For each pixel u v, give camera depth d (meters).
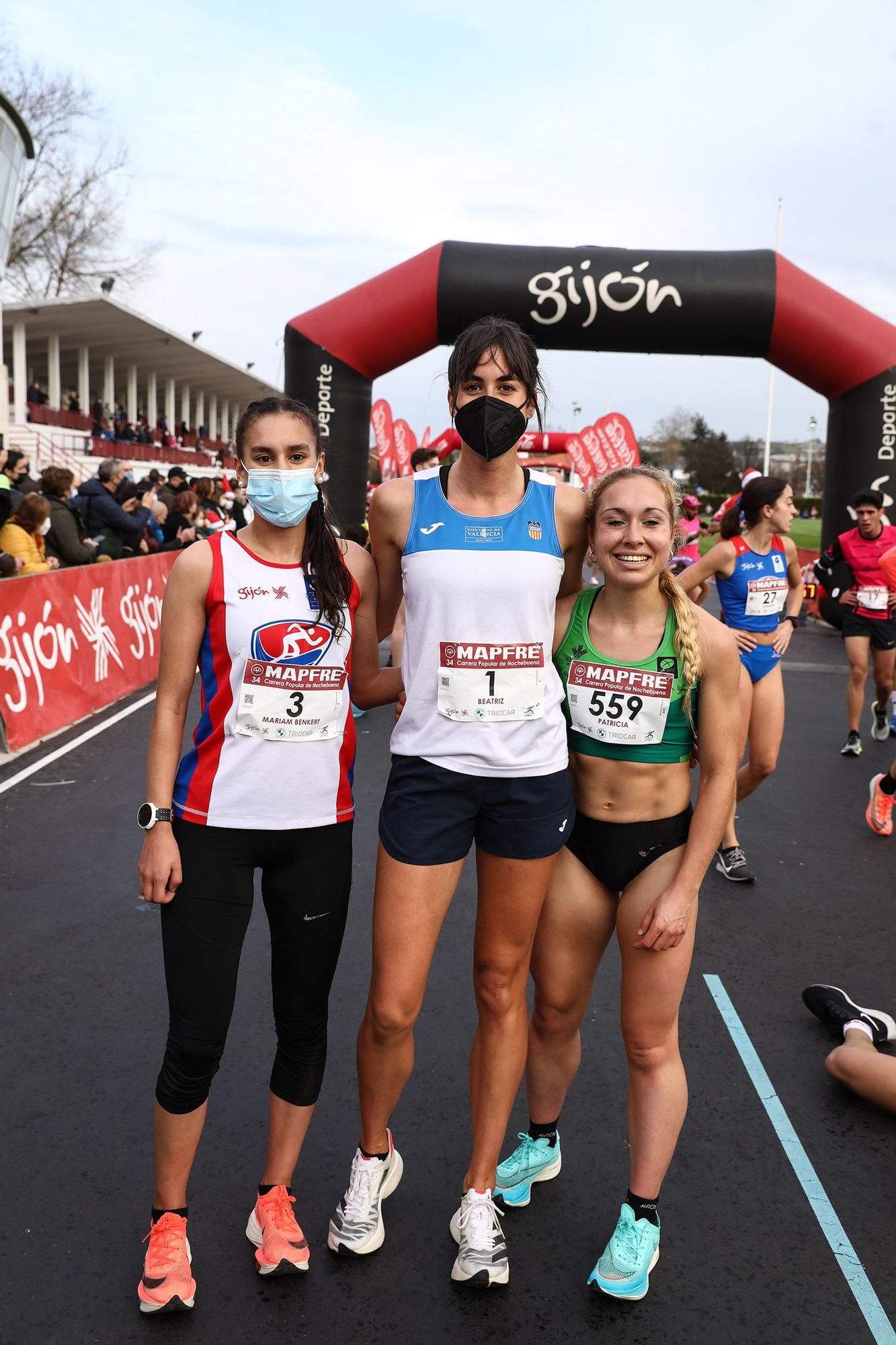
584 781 2.34
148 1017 3.40
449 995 3.63
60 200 38.19
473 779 2.18
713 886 4.74
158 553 10.09
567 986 2.44
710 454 74.25
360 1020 3.46
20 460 9.47
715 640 2.24
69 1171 2.62
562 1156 2.76
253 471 2.04
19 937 3.98
